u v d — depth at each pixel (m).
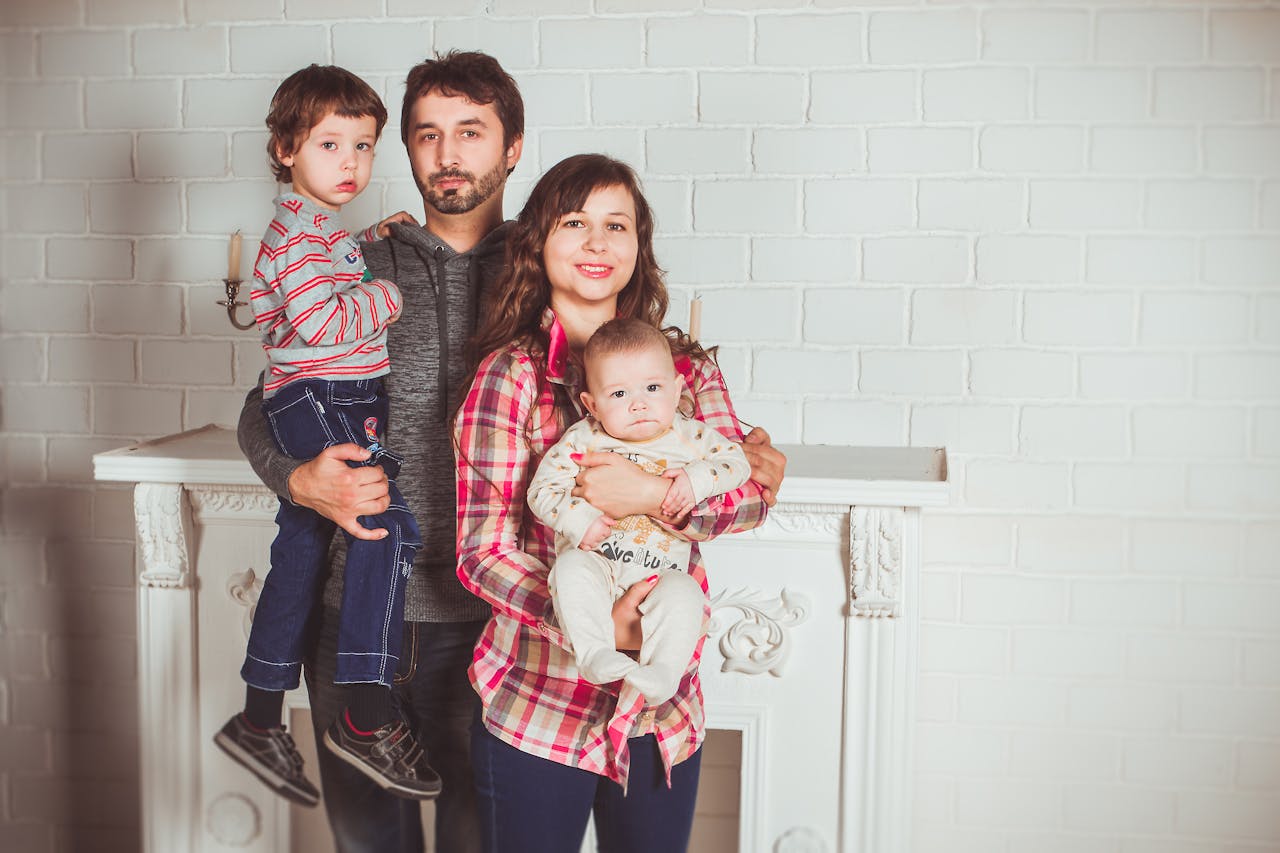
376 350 1.93
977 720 2.67
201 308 2.74
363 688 1.87
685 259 2.63
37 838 2.86
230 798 2.35
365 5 2.65
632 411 1.60
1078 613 2.63
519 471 1.68
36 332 2.79
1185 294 2.55
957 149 2.56
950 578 2.65
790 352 2.63
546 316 1.74
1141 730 2.64
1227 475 2.58
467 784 2.02
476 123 1.97
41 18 2.72
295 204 1.90
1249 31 2.50
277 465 1.91
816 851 2.26
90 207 2.75
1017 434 2.60
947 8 2.54
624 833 1.71
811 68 2.57
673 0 2.58
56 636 2.85
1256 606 2.59
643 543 1.62
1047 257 2.57
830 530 2.20
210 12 2.68
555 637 1.60
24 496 2.83
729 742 2.63
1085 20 2.53
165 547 2.30
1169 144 2.53
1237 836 2.63
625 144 2.62
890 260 2.59
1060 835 2.67
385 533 1.87
